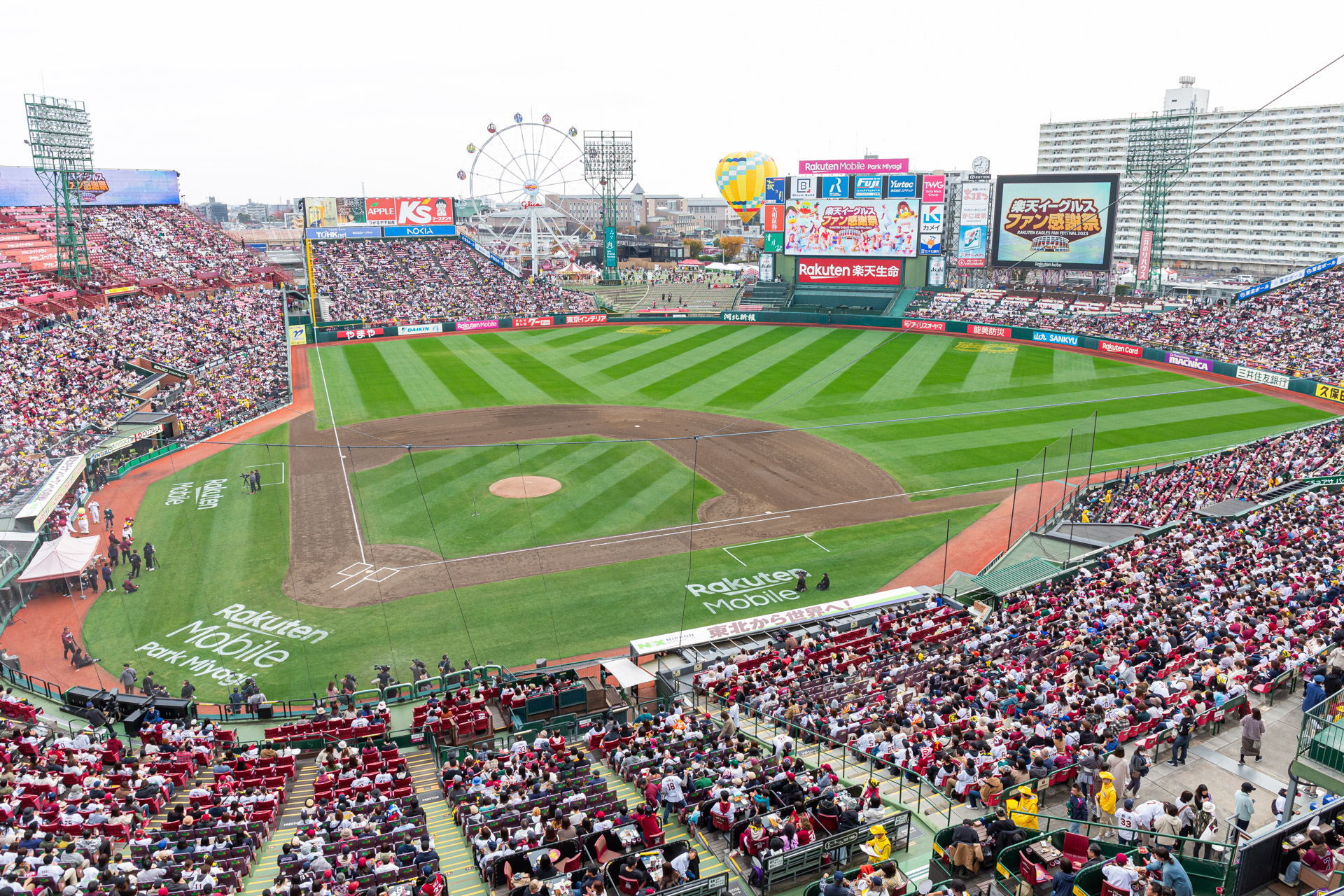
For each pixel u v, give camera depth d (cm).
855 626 3297
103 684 3117
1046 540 4178
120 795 2200
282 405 6962
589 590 3822
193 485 5112
